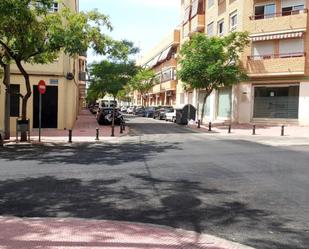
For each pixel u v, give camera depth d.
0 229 6.27
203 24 45.50
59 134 24.28
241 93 36.34
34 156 14.84
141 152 16.16
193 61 32.88
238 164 13.13
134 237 5.96
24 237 5.88
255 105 36.00
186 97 51.75
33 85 27.34
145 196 8.72
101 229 6.33
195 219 7.09
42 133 24.70
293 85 33.78
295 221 7.00
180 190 9.30
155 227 6.51
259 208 7.82
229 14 38.59
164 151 16.52
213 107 41.56
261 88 35.62
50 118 27.92
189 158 14.45
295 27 32.88
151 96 80.00
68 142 20.23
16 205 7.97
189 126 34.34
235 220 7.04
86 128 30.11
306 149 17.92
